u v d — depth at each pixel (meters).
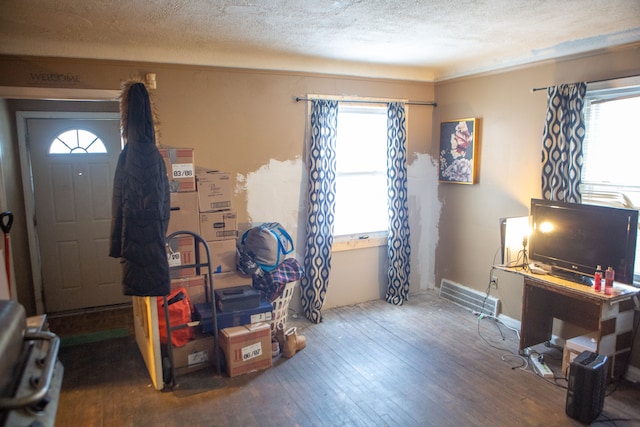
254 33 2.99
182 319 2.96
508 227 3.41
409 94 4.48
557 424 2.51
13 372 1.01
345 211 4.40
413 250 4.72
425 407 2.68
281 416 2.60
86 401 2.76
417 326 3.90
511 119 3.77
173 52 3.44
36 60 3.08
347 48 3.48
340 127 4.27
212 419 2.57
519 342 3.44
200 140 3.63
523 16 2.62
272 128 3.89
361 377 3.04
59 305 4.30
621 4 2.40
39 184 4.11
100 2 2.30
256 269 3.30
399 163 4.36
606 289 2.74
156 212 2.63
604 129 3.14
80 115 4.13
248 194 3.86
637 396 2.78
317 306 4.04
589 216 2.91
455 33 3.02
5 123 3.76
